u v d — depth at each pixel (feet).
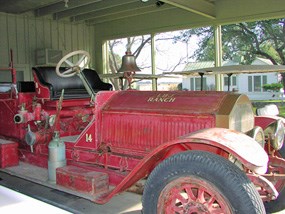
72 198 11.35
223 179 6.44
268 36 25.64
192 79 30.30
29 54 31.07
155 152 7.50
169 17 29.68
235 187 6.34
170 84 31.83
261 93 26.30
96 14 32.04
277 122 9.53
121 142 9.70
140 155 9.38
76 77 16.06
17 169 12.02
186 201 7.01
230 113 8.05
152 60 31.50
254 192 6.40
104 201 8.59
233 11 25.63
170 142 7.30
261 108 11.23
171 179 7.06
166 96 9.40
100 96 10.13
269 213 9.57
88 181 9.08
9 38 29.68
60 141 10.55
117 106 9.89
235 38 27.20
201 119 8.34
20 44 30.42
